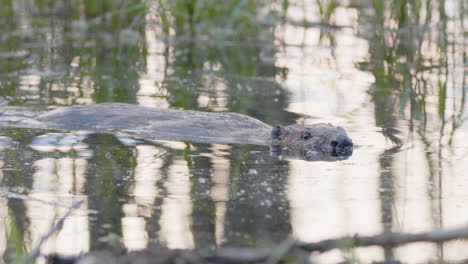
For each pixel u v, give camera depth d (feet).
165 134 78.89
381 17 136.56
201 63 128.16
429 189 60.13
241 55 135.95
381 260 45.57
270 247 45.62
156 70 121.29
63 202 55.11
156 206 54.65
